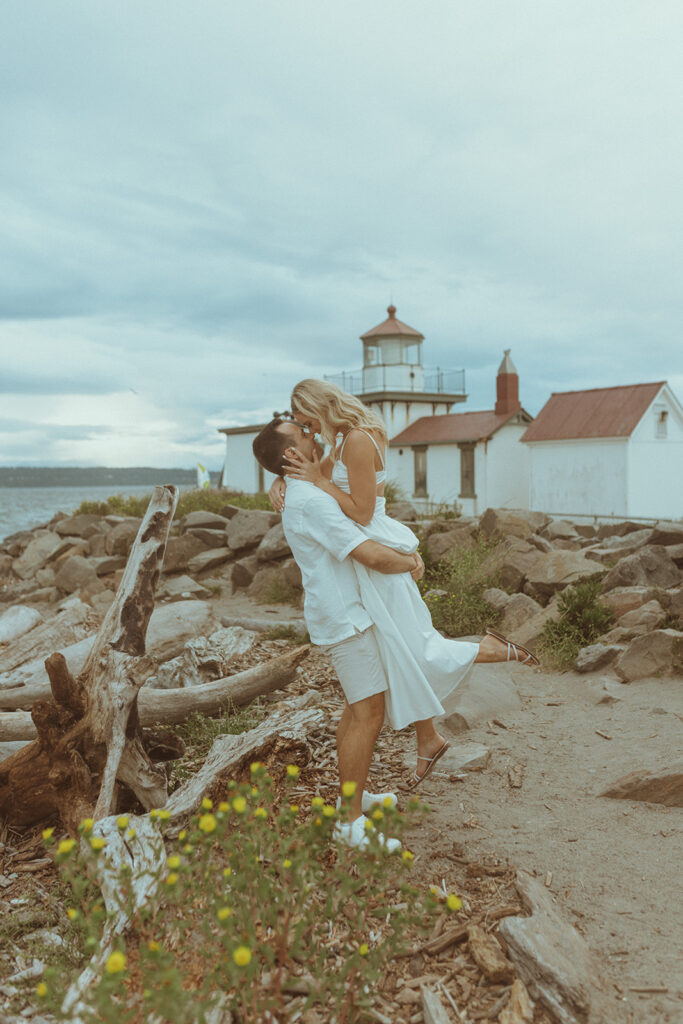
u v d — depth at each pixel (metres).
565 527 9.70
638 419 25.80
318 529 3.04
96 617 8.28
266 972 2.34
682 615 6.11
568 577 7.53
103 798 3.33
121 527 12.21
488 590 7.76
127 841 2.88
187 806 3.08
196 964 2.30
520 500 30.47
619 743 4.42
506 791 3.87
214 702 4.70
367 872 2.12
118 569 11.70
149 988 1.82
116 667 3.49
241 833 2.48
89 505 16.31
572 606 6.51
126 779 3.48
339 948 2.51
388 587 3.12
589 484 27.12
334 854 2.89
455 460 30.64
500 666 6.19
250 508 14.35
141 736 3.67
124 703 3.46
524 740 4.61
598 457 26.80
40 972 2.53
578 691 5.48
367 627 3.05
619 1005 2.27
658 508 26.98
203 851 2.16
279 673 4.73
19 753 3.52
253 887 2.12
